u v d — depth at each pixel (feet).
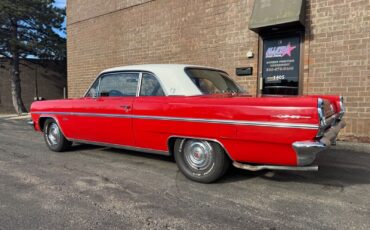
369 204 12.26
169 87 15.84
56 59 72.13
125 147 17.60
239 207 12.01
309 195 13.20
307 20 25.81
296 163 12.43
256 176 15.62
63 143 21.36
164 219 11.05
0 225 10.71
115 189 14.07
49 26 69.10
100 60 44.68
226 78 18.65
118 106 17.28
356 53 23.81
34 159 19.79
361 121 23.82
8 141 26.68
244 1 29.58
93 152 21.49
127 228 10.43
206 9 32.45
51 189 14.15
